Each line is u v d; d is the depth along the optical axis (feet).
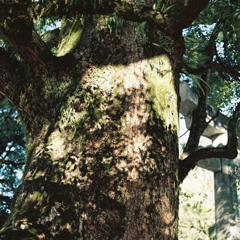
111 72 9.49
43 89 9.90
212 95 22.79
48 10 7.80
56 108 9.53
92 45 10.00
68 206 8.00
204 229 51.29
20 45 9.23
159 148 9.07
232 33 13.16
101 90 9.22
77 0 7.59
